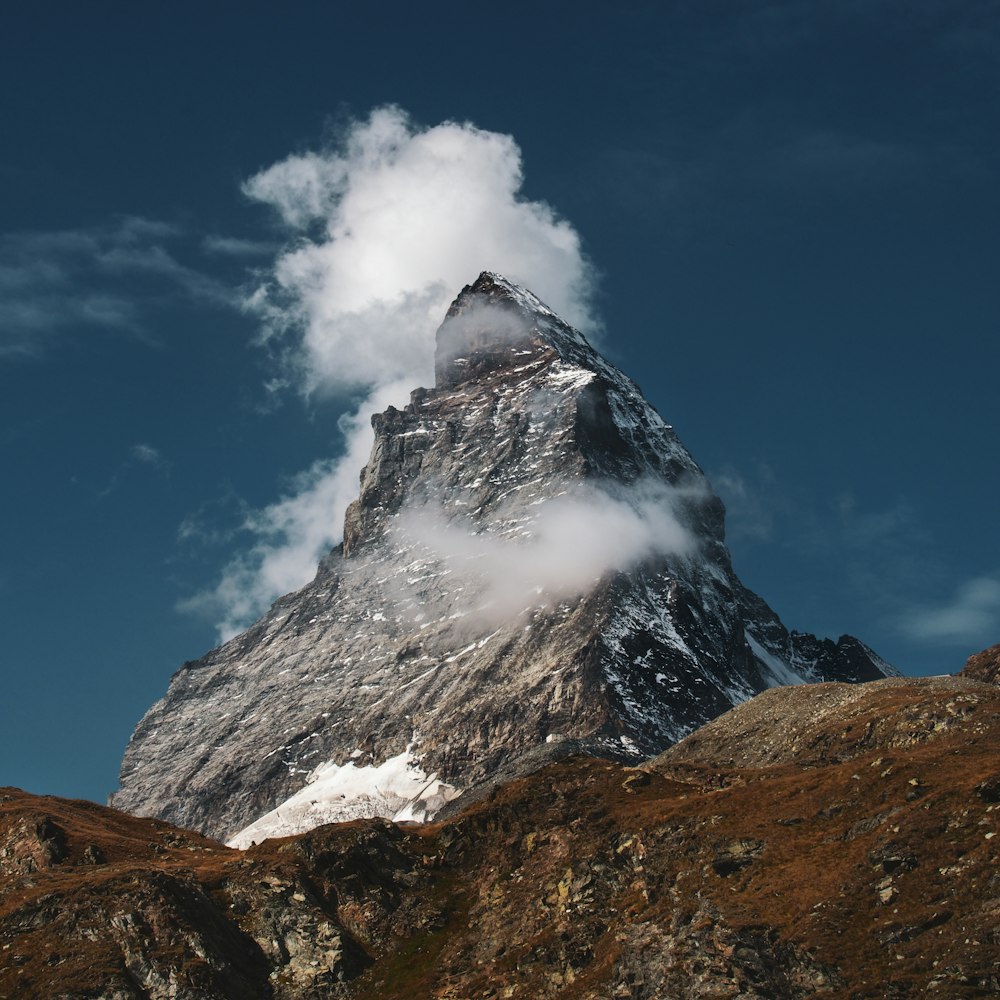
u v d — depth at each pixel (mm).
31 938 190750
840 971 147750
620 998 159125
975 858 153250
